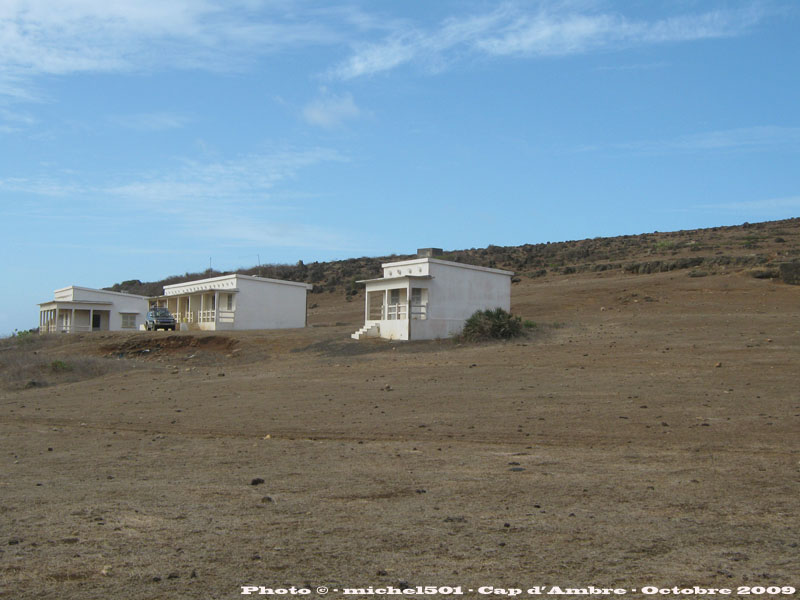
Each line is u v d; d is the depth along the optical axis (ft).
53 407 80.07
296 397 78.07
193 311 203.62
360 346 125.70
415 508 32.99
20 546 27.78
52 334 171.63
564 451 46.42
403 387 80.53
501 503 33.68
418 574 24.43
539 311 161.99
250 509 33.19
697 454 43.88
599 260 257.14
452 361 100.89
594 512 31.83
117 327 231.09
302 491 36.83
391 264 143.02
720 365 81.41
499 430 54.85
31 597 22.50
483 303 142.51
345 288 272.92
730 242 244.42
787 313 131.03
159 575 24.44
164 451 50.90
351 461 44.91
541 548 26.99
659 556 26.03
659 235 311.68
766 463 40.75
